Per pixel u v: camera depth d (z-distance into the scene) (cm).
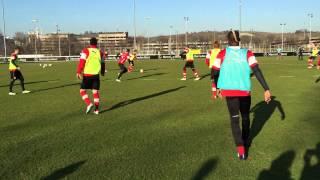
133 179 609
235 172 638
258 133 904
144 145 809
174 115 1161
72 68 4488
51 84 2375
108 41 12738
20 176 631
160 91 1842
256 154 739
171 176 620
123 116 1156
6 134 928
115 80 2580
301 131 916
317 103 1356
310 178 606
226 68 717
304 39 12481
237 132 712
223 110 1248
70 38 12094
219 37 11588
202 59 6781
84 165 680
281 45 10831
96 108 1206
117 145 812
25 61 7444
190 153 748
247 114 755
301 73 2939
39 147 805
